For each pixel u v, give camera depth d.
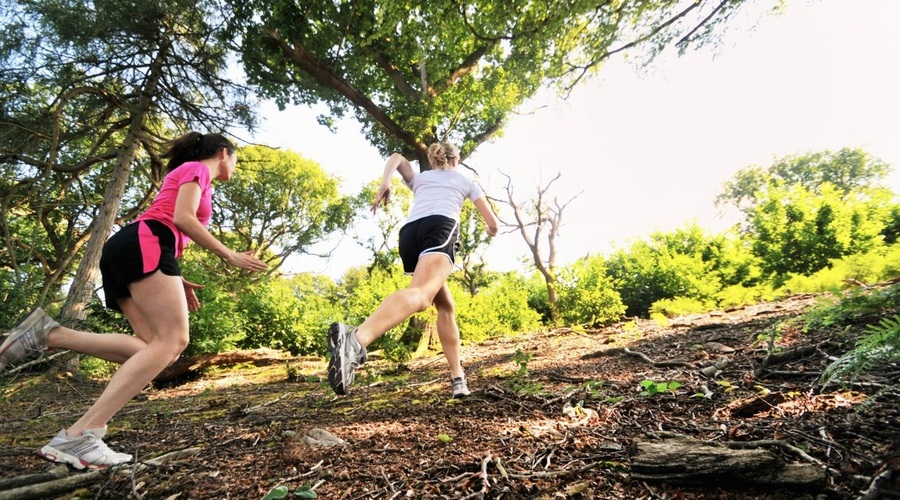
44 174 9.88
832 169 36.53
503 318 12.30
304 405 3.59
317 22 10.23
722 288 11.18
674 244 13.73
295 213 24.92
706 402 2.28
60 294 8.05
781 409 2.00
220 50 10.11
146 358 2.04
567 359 4.43
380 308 2.17
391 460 1.85
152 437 2.75
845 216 10.12
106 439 2.77
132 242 2.05
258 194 22.50
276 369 7.97
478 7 9.26
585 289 10.45
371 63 11.05
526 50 8.88
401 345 5.85
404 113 10.18
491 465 1.72
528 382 3.27
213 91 10.59
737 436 1.76
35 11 8.19
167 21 9.23
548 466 1.67
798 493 1.34
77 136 10.23
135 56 9.60
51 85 9.07
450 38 10.23
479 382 3.65
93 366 7.70
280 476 1.76
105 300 2.21
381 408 3.04
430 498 1.49
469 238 26.34
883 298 2.89
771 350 2.79
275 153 22.30
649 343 4.52
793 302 6.07
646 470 1.53
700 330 4.88
